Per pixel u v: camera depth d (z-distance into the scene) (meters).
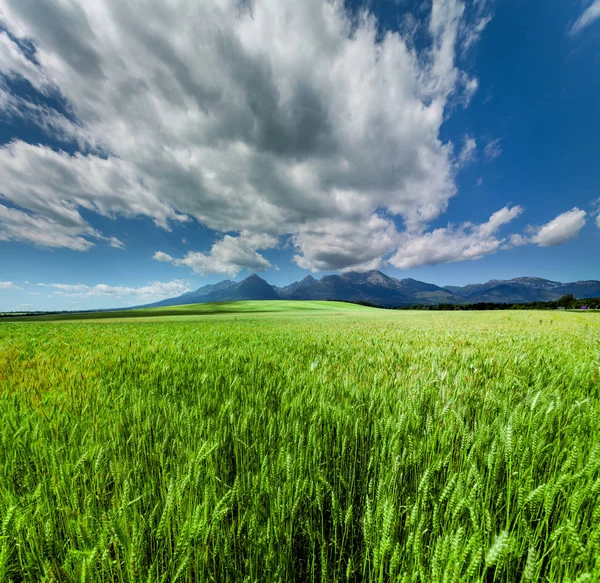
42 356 4.86
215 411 2.36
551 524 1.22
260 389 2.94
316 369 3.75
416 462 1.52
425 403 2.38
